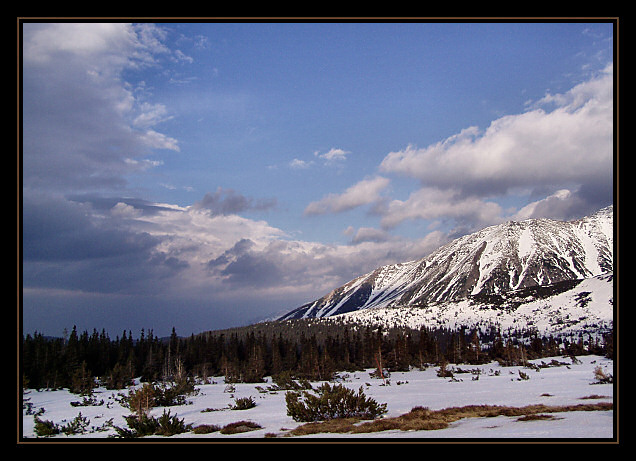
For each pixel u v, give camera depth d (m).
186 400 53.28
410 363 105.88
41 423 31.25
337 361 108.25
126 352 115.00
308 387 60.84
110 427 33.81
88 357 105.75
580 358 95.31
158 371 101.25
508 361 96.94
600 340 164.38
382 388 59.00
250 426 28.19
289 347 129.62
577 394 34.31
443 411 27.83
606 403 25.92
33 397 66.75
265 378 100.94
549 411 24.77
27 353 84.06
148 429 29.06
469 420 24.41
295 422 29.89
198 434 27.42
